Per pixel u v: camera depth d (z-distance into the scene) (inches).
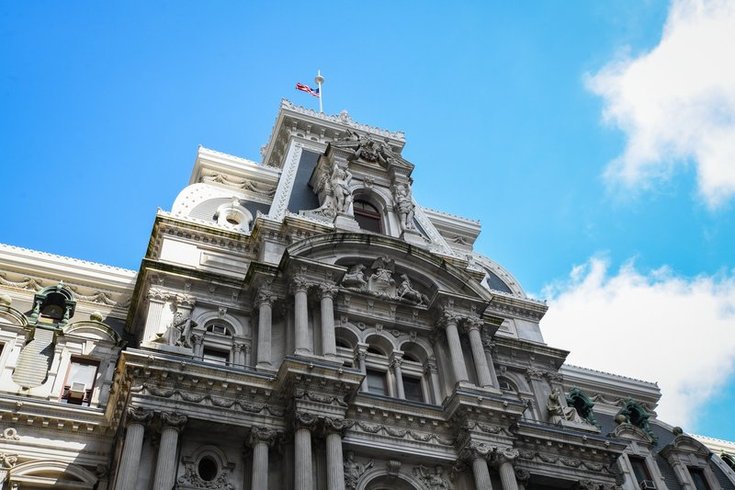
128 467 1680.6
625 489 2608.3
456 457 2017.7
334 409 1883.6
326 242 2299.5
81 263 2470.5
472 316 2342.5
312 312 2183.8
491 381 2202.3
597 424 2677.2
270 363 2043.6
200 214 2507.4
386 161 2802.7
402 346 2306.8
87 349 2191.2
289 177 2783.0
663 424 3090.6
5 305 2183.8
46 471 1903.3
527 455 2167.8
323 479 1817.2
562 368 3053.6
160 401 1796.3
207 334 2121.1
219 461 1840.6
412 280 2426.2
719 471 2928.2
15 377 2062.0
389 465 1962.4
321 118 3233.3
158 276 2178.9
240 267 2349.9
